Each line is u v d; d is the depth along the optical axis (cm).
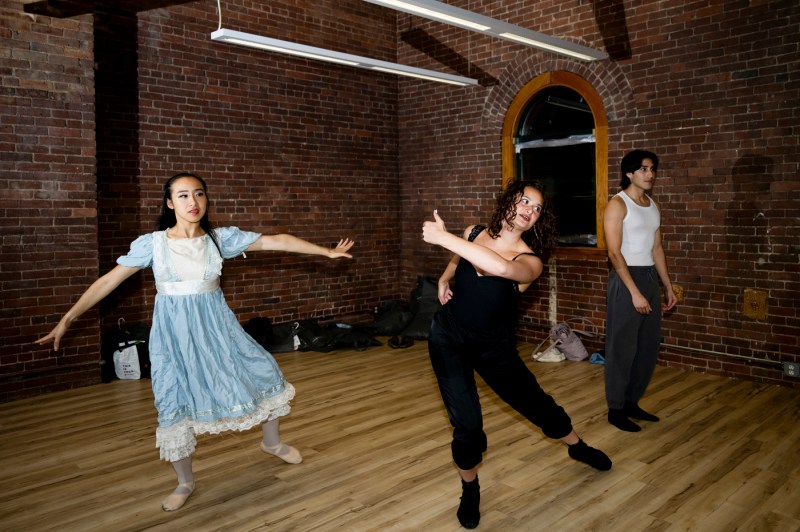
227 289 646
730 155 513
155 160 590
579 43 609
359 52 752
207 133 623
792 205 482
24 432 408
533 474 329
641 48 563
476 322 255
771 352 498
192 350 287
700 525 271
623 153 583
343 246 335
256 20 655
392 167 798
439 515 285
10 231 476
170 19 594
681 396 468
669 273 554
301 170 702
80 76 503
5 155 470
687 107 537
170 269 285
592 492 306
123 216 571
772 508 287
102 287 283
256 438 390
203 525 279
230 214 643
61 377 505
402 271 808
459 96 727
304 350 646
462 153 730
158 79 589
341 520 282
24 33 474
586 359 592
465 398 258
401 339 665
